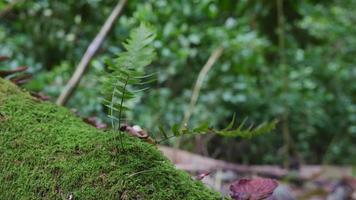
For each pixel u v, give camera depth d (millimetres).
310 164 7309
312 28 8344
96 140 1236
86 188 1127
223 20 6664
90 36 5949
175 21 6234
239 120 6215
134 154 1175
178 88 6137
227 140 5781
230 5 5438
